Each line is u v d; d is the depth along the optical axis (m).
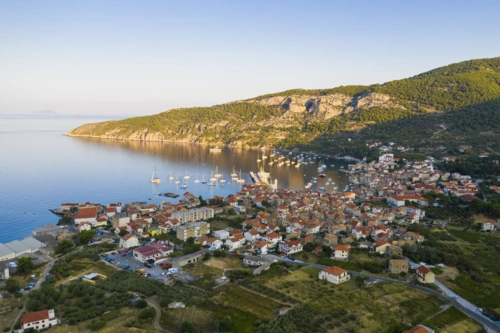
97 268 178.00
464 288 156.00
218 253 193.75
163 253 194.88
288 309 133.25
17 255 196.25
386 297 144.00
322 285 156.00
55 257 195.12
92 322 125.31
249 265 181.88
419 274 162.00
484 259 189.62
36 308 137.25
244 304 138.50
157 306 136.88
